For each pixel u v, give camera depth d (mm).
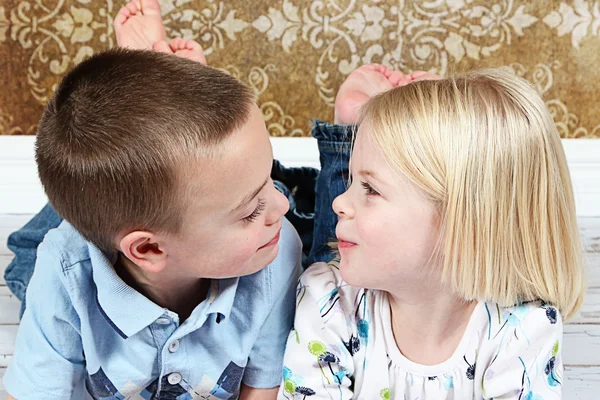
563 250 897
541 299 911
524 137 828
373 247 851
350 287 949
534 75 1754
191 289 920
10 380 933
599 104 1772
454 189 812
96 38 1705
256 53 1729
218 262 842
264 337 979
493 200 824
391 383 942
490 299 874
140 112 748
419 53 1741
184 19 1699
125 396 940
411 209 829
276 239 889
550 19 1714
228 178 774
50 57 1713
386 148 827
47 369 912
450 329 909
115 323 854
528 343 887
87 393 1018
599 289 1441
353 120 1285
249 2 1694
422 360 927
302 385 925
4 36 1692
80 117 760
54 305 877
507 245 847
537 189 848
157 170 751
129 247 811
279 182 1327
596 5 1702
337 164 1224
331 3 1701
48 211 1344
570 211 895
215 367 945
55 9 1679
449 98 833
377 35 1727
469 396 928
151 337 882
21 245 1302
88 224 809
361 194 863
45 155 789
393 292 893
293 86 1757
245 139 780
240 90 808
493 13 1712
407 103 839
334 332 929
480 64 1749
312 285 949
